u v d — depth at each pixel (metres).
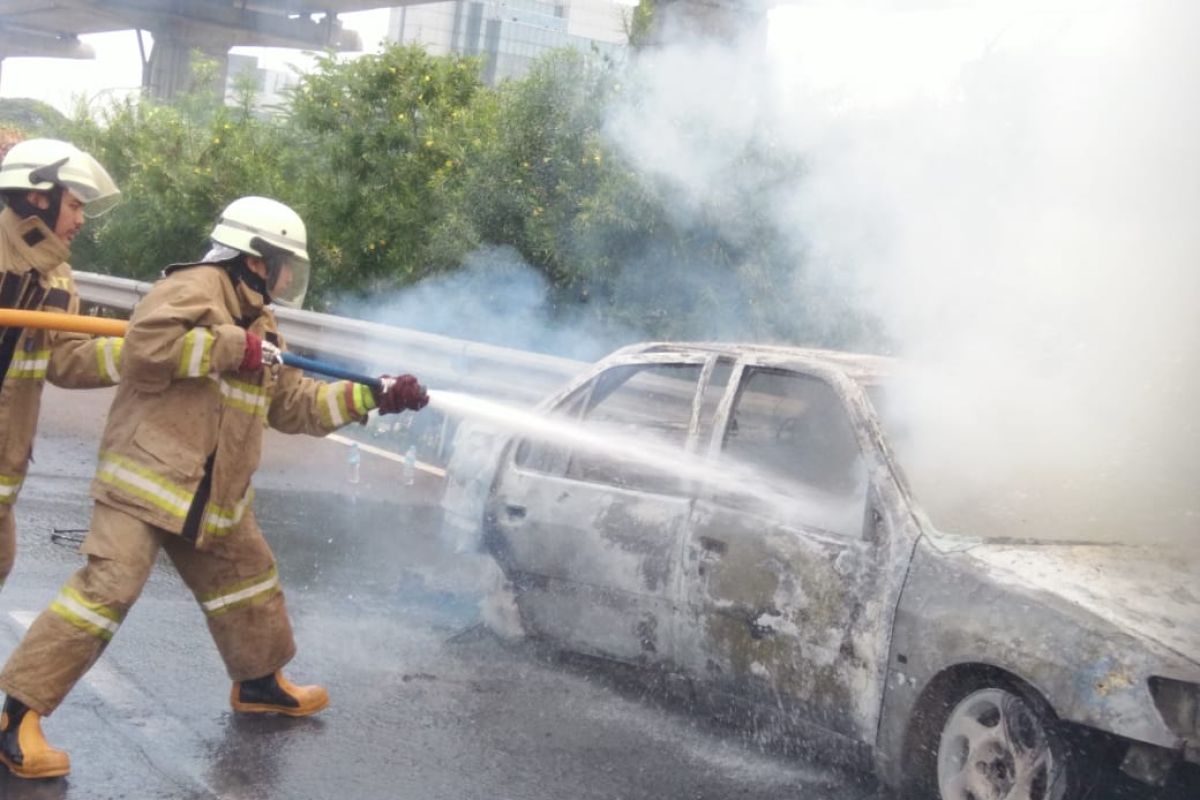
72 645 4.02
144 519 4.10
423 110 14.33
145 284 14.20
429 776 4.32
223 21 33.59
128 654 5.29
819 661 4.28
